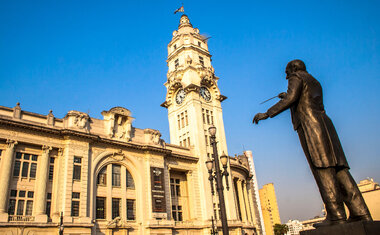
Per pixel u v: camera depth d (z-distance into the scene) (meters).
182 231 54.41
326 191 8.77
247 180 84.19
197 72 70.62
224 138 70.44
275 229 141.38
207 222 57.62
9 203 39.03
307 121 9.23
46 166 42.69
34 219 39.28
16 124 41.09
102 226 45.16
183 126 68.56
